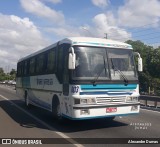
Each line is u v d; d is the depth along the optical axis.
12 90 45.50
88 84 10.21
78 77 10.18
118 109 10.65
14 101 23.67
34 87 16.27
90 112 10.19
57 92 11.87
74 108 10.13
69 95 10.44
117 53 11.00
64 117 11.65
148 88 47.81
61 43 11.69
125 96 10.82
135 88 11.09
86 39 10.92
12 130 10.85
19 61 21.77
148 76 47.03
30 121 12.94
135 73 11.23
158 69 46.94
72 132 10.34
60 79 11.50
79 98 10.09
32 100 17.17
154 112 15.97
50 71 12.93
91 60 10.48
